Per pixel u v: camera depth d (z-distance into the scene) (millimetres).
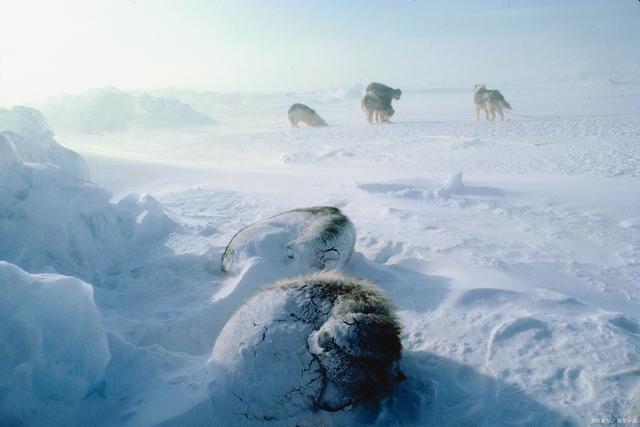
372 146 21891
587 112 30859
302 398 3061
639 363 3199
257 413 3068
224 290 4910
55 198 5426
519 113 33438
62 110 38969
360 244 6793
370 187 10359
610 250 6055
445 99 65938
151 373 3510
